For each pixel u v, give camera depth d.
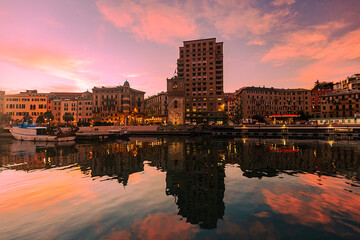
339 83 118.38
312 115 102.75
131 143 49.50
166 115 104.38
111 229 8.60
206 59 97.12
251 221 9.27
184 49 100.69
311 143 43.94
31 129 58.69
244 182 15.45
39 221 9.35
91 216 9.90
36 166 22.48
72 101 113.31
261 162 23.52
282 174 17.78
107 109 108.62
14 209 10.70
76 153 32.62
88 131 81.50
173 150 34.97
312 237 7.88
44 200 11.99
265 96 111.19
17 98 108.81
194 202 11.67
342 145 39.50
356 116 66.50
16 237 8.02
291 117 85.38
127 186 14.86
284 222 9.09
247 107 108.06
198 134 75.12
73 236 8.07
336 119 70.12
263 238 7.87
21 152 34.12
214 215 9.92
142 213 10.24
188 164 23.02
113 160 26.06
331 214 9.77
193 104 97.38
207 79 96.50
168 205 11.27
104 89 109.50
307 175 17.28
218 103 95.12
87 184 15.36
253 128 71.31
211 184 15.18
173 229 8.62
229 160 25.09
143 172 19.39
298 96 112.25
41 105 110.88
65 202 11.69
